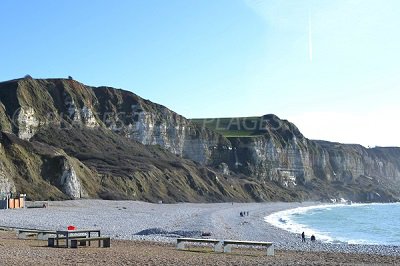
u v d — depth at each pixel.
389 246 37.91
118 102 167.88
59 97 145.38
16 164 89.81
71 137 133.00
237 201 147.62
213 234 43.28
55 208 72.06
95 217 61.16
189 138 188.25
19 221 47.44
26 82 137.00
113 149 140.12
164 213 77.56
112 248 25.89
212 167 184.62
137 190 113.81
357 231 64.56
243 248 30.11
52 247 25.38
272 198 176.75
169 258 21.25
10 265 16.53
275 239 43.59
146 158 141.50
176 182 133.25
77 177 96.75
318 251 30.77
